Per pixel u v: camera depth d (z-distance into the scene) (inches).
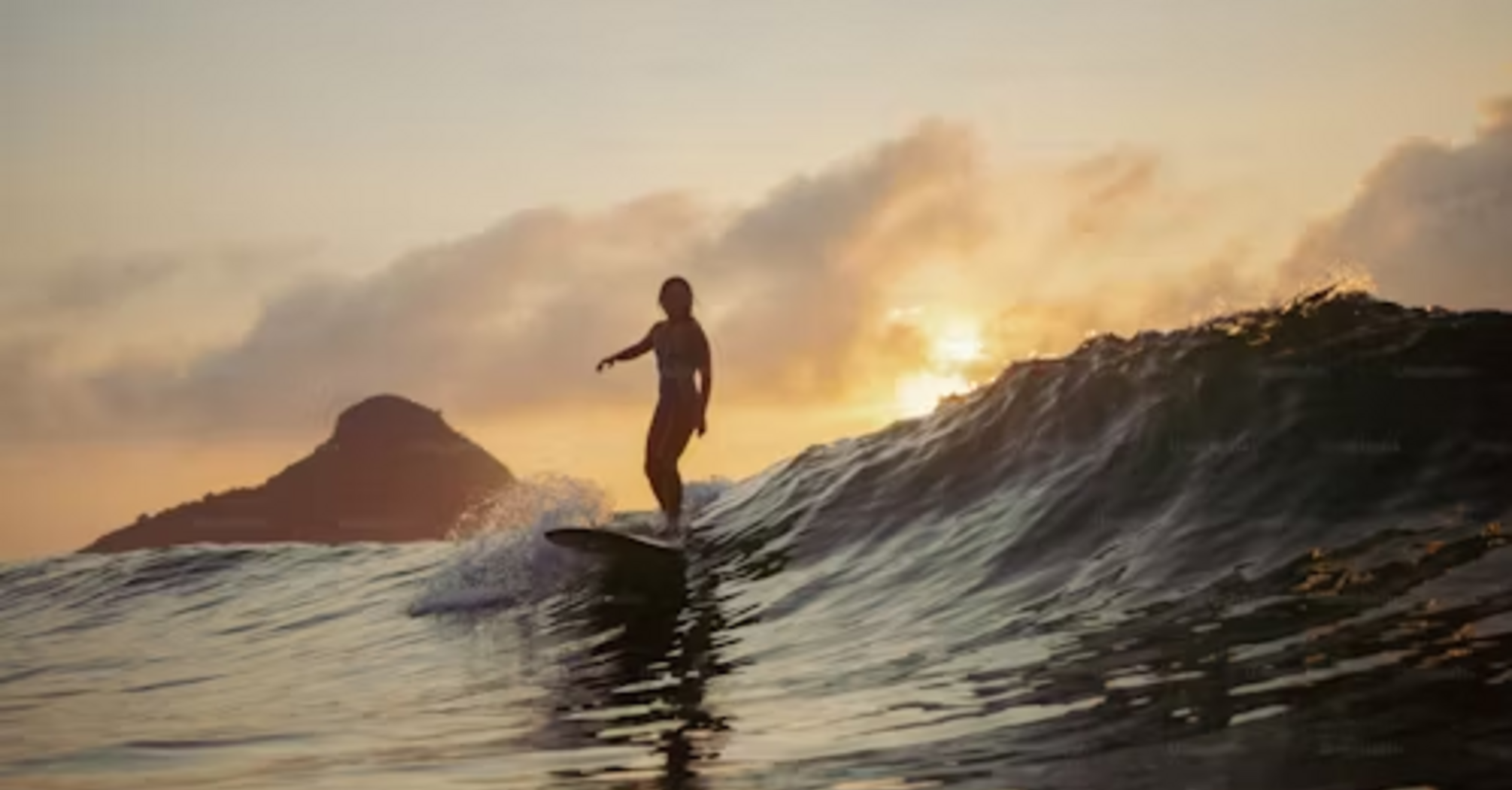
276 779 209.0
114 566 595.5
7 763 235.6
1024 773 175.8
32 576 603.5
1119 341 385.7
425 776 204.7
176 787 208.1
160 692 325.1
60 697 325.1
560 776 197.9
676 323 444.8
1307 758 167.8
